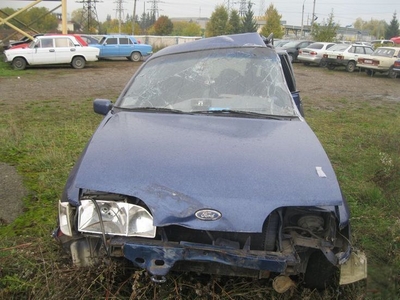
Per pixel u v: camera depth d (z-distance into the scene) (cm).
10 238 332
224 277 265
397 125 876
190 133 290
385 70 2016
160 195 230
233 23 5903
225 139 282
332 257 235
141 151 261
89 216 240
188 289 260
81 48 1988
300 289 267
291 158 262
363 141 713
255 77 361
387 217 401
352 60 2233
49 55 1923
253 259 227
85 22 6512
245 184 236
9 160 536
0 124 781
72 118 855
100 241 246
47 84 1459
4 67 1950
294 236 244
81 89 1355
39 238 319
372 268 308
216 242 235
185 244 230
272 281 253
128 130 292
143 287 248
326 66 2439
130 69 2038
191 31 7031
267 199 228
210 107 338
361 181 501
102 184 237
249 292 256
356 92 1483
